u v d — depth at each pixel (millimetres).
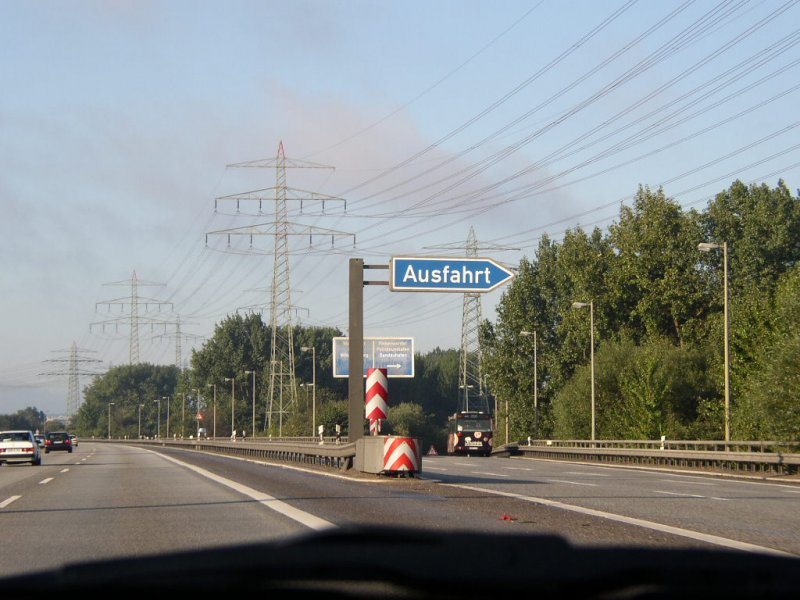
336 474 27812
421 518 14578
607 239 71312
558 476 29969
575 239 68438
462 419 66938
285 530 13148
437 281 27641
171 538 12422
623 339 64688
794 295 38969
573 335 68688
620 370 61469
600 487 23469
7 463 40875
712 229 74688
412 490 20781
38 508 17375
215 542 11945
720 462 37344
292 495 19406
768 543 12109
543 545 4938
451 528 13094
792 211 68750
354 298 28172
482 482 25141
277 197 62406
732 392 47812
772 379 36156
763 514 16344
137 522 14523
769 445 34469
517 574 4277
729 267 71500
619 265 66000
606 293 67000
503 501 17891
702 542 12008
